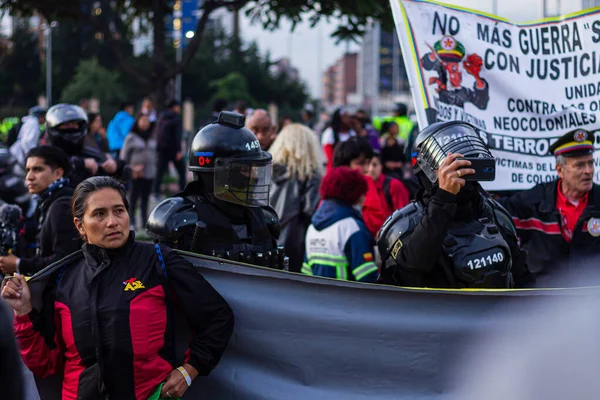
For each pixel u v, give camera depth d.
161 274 3.03
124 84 43.06
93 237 2.98
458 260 3.45
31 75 48.09
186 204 3.72
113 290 2.95
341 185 4.79
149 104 14.70
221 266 3.29
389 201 6.61
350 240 4.74
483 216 3.63
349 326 3.25
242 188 3.63
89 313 2.93
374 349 3.25
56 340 3.05
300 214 6.17
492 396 3.24
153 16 16.02
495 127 4.55
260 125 6.79
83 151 5.68
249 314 3.29
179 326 3.26
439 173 3.34
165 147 13.54
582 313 3.21
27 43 48.12
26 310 3.00
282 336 3.28
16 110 33.78
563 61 4.61
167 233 3.64
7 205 4.80
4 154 5.34
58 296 3.01
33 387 3.20
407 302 3.24
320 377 3.28
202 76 45.00
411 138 8.74
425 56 4.43
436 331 3.22
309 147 6.19
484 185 4.55
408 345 3.24
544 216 4.32
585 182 4.19
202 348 3.10
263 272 3.27
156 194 13.82
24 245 5.11
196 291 3.09
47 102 38.41
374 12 12.12
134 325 2.92
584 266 4.18
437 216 3.33
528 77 4.60
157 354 3.00
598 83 4.54
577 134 4.18
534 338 3.22
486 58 4.54
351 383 3.27
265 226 3.84
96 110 24.56
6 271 4.43
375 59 81.94
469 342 3.23
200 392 3.34
